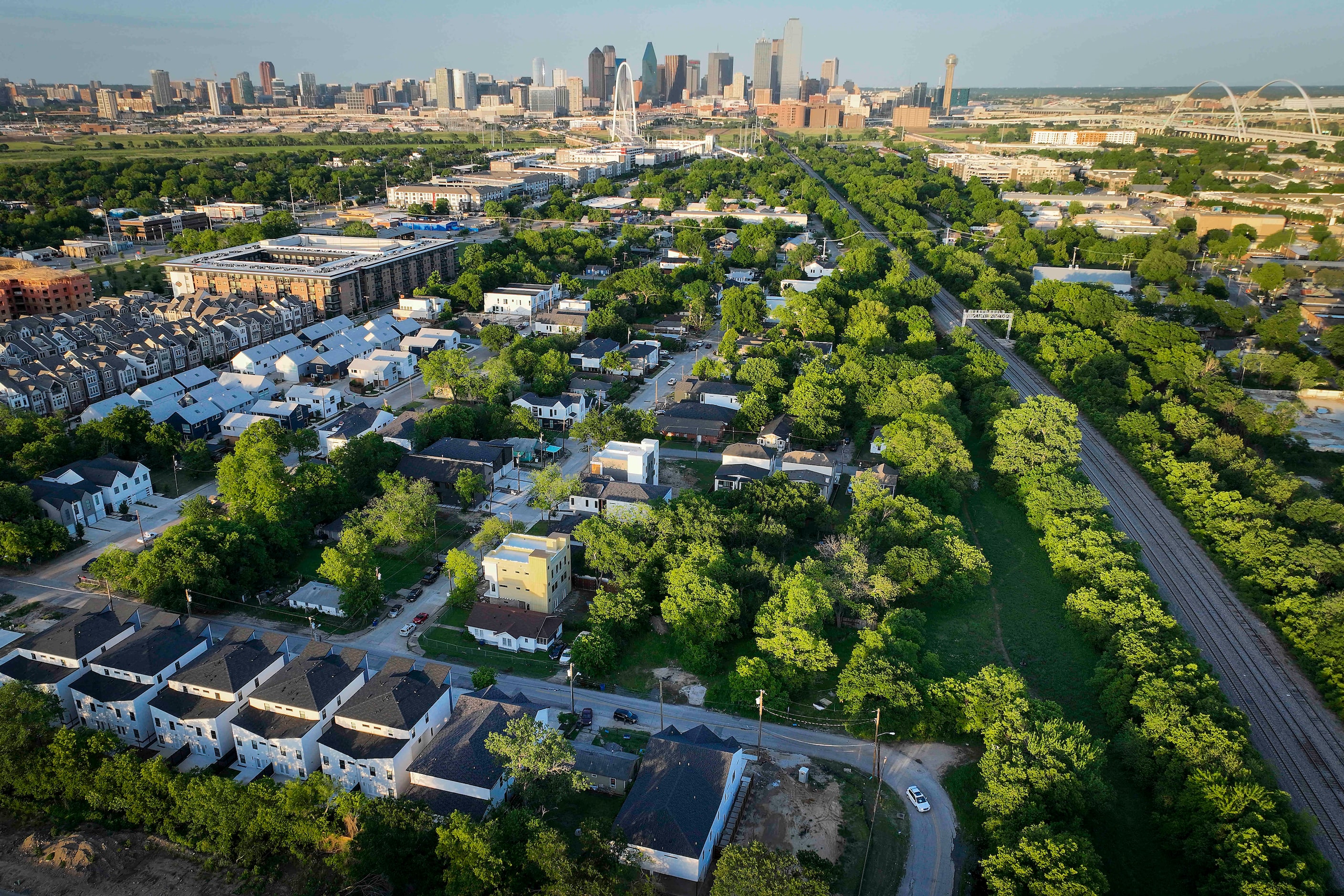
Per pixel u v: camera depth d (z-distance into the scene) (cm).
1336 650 15025
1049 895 9925
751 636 16200
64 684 13550
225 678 13162
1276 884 10188
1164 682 13375
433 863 10856
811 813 12262
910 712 13638
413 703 12862
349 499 19925
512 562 16612
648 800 11431
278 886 11144
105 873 11212
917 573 17050
